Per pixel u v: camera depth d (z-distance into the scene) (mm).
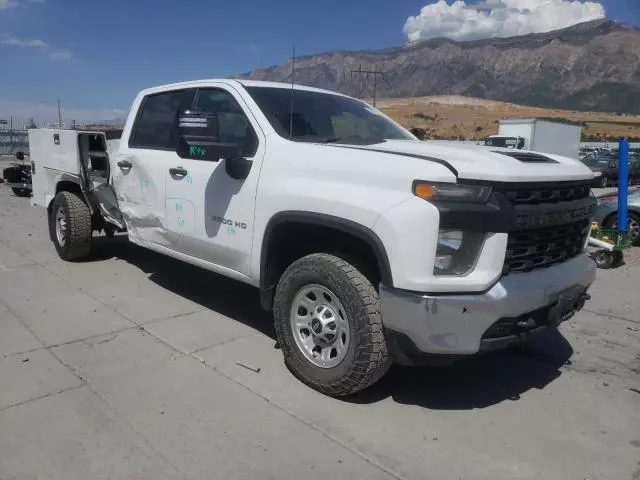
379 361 3252
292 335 3670
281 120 4105
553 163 3568
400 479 2758
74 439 2986
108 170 6379
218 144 4031
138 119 5387
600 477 2838
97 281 5953
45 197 7152
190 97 4797
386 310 3082
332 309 3455
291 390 3609
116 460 2820
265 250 3834
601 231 7969
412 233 2951
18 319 4750
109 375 3742
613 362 4305
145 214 5145
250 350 4230
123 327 4637
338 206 3270
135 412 3279
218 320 4867
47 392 3480
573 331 4980
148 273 6305
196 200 4461
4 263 6633
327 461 2875
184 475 2723
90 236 6582
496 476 2811
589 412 3502
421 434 3168
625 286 6602
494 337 3123
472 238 3008
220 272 4441
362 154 3352
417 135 5496
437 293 2963
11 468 2729
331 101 4727
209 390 3576
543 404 3586
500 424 3316
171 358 4047
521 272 3213
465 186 2965
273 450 2951
